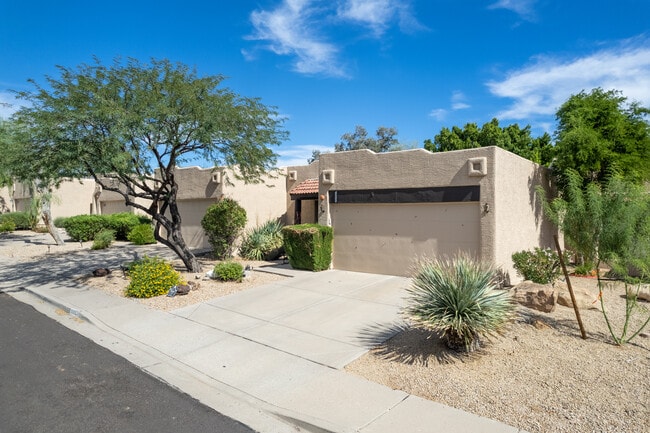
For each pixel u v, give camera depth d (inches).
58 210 1279.5
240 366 262.7
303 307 383.9
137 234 878.4
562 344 270.2
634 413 189.0
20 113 463.2
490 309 254.4
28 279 553.3
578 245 289.9
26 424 195.9
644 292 382.3
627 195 277.0
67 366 266.8
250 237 679.7
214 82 509.0
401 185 493.4
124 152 452.8
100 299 428.8
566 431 177.8
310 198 719.1
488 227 430.0
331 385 231.3
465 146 1157.7
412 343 280.2
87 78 465.1
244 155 534.6
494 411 195.8
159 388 236.1
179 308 389.4
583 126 549.6
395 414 197.6
